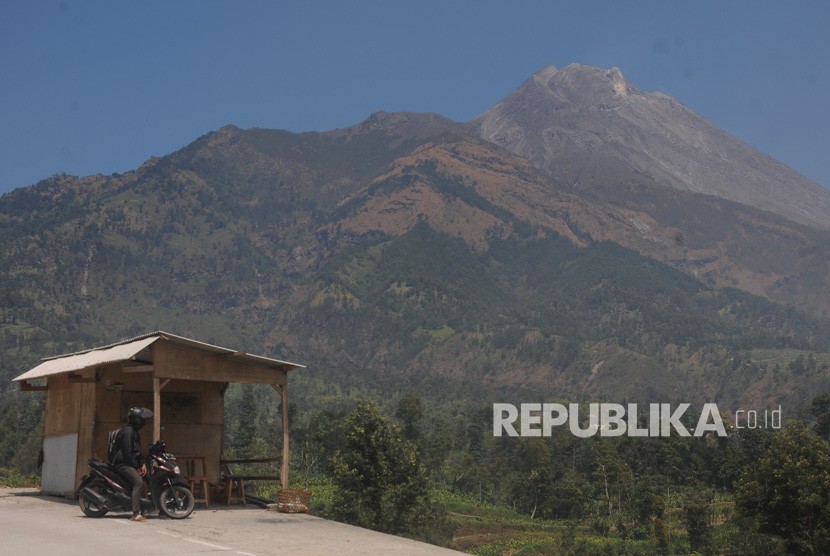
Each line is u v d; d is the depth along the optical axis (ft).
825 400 379.55
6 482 90.07
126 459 53.11
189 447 65.92
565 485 367.45
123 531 47.39
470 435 513.86
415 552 43.98
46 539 44.32
